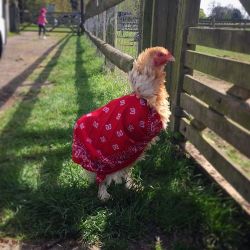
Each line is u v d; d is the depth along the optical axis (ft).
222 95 2.54
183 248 2.14
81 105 4.72
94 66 7.73
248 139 2.21
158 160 3.01
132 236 2.27
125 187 2.62
